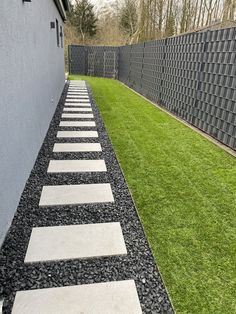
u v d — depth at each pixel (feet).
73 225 8.00
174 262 6.82
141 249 7.22
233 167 12.85
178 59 22.24
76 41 88.12
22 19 9.66
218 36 15.83
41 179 10.71
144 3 68.13
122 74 50.26
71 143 15.10
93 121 20.15
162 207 9.25
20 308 5.35
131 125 19.81
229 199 9.97
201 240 7.70
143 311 5.46
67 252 6.91
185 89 21.04
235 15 41.22
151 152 14.51
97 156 13.44
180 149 15.12
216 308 5.60
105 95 33.42
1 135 7.03
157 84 28.32
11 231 7.60
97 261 6.72
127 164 12.75
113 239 7.50
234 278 6.41
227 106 15.19
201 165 13.00
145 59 32.78
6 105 7.52
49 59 18.53
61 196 9.53
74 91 34.71
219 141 16.33
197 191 10.46
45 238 7.37
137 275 6.36
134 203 9.38
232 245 7.55
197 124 19.30
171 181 11.21
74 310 5.39
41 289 5.82
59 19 29.37
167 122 21.03
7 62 7.67
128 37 77.00
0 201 6.91
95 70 59.47
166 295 5.86
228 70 14.88
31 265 6.45
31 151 11.32
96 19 92.94
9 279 6.02
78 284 6.01
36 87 12.75
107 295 5.78
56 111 22.77
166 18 67.21
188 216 8.81
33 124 11.84
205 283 6.23
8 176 7.69
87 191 9.99
